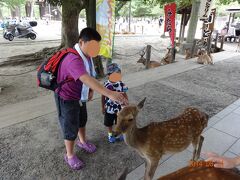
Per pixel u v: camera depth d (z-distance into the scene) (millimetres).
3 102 5543
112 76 3244
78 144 3520
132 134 2354
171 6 9719
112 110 3355
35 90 6500
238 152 3484
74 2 7000
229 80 7383
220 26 24219
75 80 2453
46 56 10648
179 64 9602
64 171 3041
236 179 1281
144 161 3246
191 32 12773
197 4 12281
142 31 26312
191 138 2684
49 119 4422
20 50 13305
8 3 31828
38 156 3316
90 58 2697
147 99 5539
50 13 38031
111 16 5625
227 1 15898
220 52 12922
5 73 8500
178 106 5168
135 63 10617
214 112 4883
